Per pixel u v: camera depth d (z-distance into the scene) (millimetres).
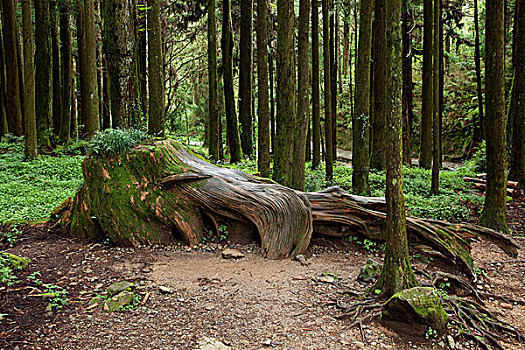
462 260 6254
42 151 16031
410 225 6793
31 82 13789
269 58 18469
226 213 7156
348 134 29047
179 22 20578
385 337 4184
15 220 7934
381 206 7273
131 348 3836
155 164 7191
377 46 12836
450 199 10352
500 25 7395
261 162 9664
